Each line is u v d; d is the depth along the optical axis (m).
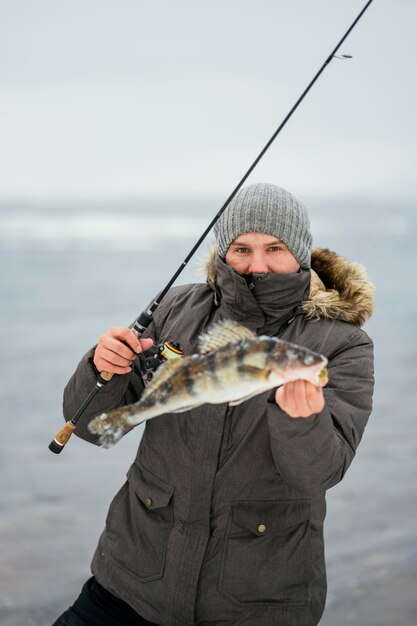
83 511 7.84
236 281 3.29
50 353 16.22
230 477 3.21
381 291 27.06
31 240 56.81
